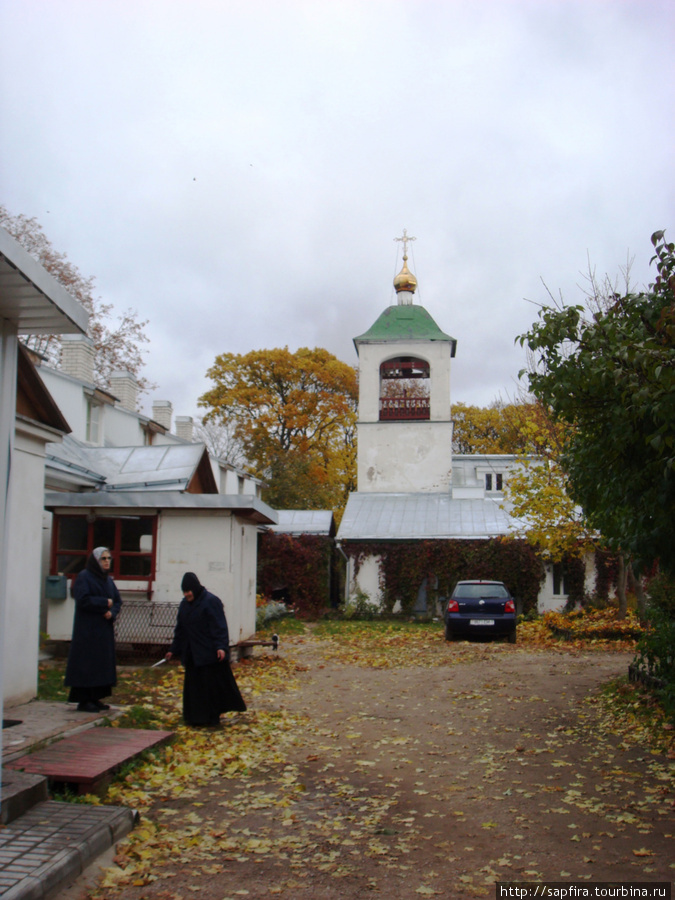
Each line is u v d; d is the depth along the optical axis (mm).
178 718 8812
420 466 36719
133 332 36406
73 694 8281
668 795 6086
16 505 8648
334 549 32938
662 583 9711
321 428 44344
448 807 5906
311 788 6438
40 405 9297
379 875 4570
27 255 4910
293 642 20156
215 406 43594
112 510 13781
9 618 8414
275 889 4348
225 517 13719
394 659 15938
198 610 8641
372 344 37594
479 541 29094
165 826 5344
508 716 9578
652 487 7137
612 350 6812
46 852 4383
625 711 9273
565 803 5957
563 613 25391
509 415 43781
